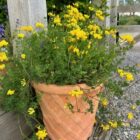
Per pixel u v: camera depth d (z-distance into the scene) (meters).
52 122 1.76
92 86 1.66
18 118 1.90
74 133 1.77
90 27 2.04
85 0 3.30
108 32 2.18
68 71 1.62
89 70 1.69
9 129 1.86
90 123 1.83
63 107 1.68
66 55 1.68
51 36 1.82
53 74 1.60
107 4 3.46
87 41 1.78
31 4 1.99
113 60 1.98
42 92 1.69
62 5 3.36
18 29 1.97
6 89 1.79
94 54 1.70
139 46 5.40
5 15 3.13
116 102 2.70
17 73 1.76
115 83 1.92
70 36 1.73
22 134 1.89
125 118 2.42
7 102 1.77
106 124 2.10
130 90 3.00
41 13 2.09
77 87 1.62
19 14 2.02
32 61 1.70
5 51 1.94
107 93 2.00
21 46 1.90
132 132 2.23
